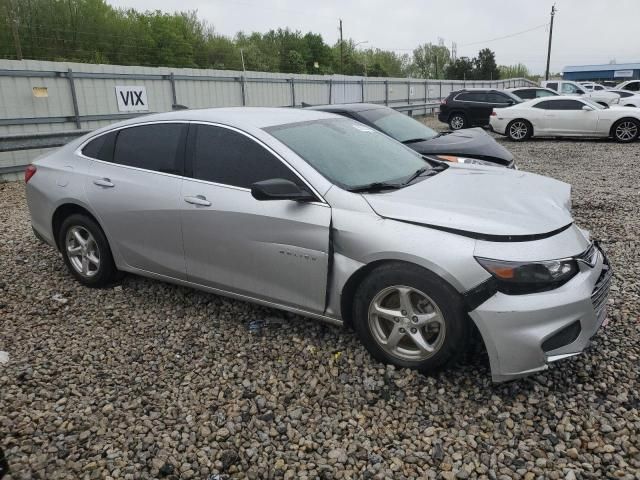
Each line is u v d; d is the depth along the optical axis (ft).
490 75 249.55
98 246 14.79
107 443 9.02
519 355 9.33
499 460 8.46
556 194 11.92
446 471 8.25
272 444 8.95
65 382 10.77
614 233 19.75
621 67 235.61
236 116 12.95
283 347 11.85
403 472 8.25
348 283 10.77
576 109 51.13
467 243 9.57
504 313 9.25
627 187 28.63
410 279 9.91
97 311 13.96
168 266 13.43
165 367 11.27
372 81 85.97
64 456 8.73
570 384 10.22
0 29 140.67
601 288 10.24
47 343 12.36
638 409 9.46
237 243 11.92
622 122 49.62
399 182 11.96
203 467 8.48
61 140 33.04
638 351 11.23
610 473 8.07
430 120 84.79
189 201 12.48
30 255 18.47
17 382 10.76
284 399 10.07
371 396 10.02
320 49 271.08
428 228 9.97
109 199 13.94
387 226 10.21
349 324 11.44
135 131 14.07
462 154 24.18
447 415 9.50
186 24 200.95
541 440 8.87
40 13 149.38
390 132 25.13
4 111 36.45
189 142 12.96
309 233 10.91
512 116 53.57
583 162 38.34
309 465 8.45
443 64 296.30
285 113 13.79
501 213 10.14
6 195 29.58
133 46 174.19
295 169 11.36
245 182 11.93
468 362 10.98
